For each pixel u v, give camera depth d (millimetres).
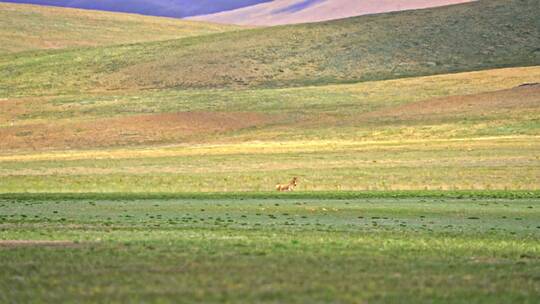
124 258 76312
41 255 78438
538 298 59406
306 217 122000
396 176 173250
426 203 138500
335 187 164750
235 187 166625
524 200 142250
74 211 132250
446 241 93938
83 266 71688
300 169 185375
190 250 82250
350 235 99000
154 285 62219
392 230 105812
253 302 55656
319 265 72500
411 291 60500
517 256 82062
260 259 75875
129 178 177875
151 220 119125
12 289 61375
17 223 115250
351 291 59719
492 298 58875
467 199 144125
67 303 56281
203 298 56969
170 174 182500
